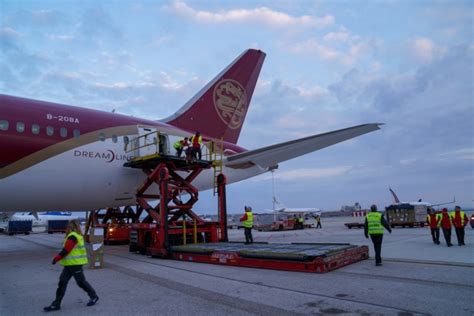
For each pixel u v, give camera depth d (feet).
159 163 51.47
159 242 46.52
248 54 79.20
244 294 24.59
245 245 47.60
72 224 22.94
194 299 23.61
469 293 23.50
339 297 23.00
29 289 28.35
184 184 54.49
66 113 49.65
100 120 53.21
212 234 54.39
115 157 52.95
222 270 35.37
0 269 39.58
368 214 36.50
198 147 53.93
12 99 45.47
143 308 21.70
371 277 29.55
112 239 71.36
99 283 29.78
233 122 77.00
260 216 153.69
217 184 56.29
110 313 20.97
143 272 35.12
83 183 50.06
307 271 32.35
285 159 61.21
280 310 20.42
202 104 72.02
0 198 44.96
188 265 39.50
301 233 108.58
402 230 104.32
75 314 20.95
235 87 77.56
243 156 60.23
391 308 20.17
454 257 41.32
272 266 34.76
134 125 57.41
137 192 53.26
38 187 46.01
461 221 55.16
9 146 42.42
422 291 24.20
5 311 21.90
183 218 53.88
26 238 116.88
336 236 85.76
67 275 22.22
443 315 18.70
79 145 48.88
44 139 45.60
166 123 66.44
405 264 36.52
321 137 53.11
